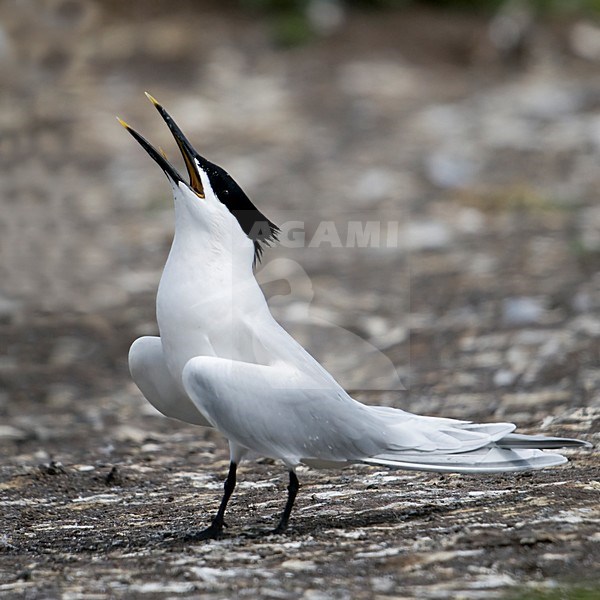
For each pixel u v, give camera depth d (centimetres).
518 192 1759
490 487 750
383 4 2697
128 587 584
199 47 2472
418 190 1808
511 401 1009
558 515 659
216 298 664
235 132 2102
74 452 966
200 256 673
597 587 557
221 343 665
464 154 1967
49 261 1593
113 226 1734
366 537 649
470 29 2586
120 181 1909
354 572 590
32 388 1156
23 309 1412
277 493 794
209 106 2214
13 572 625
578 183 1814
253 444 644
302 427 648
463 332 1240
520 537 620
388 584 571
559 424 917
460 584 568
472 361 1146
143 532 706
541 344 1172
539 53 2519
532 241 1573
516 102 2242
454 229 1639
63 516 771
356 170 1903
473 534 633
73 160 1994
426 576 580
